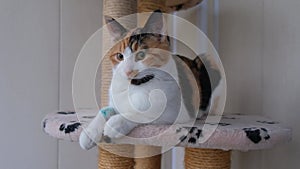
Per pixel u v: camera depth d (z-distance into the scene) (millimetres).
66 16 1319
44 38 1291
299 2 1063
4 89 1241
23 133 1268
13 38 1250
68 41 1321
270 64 1163
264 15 1189
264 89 1183
